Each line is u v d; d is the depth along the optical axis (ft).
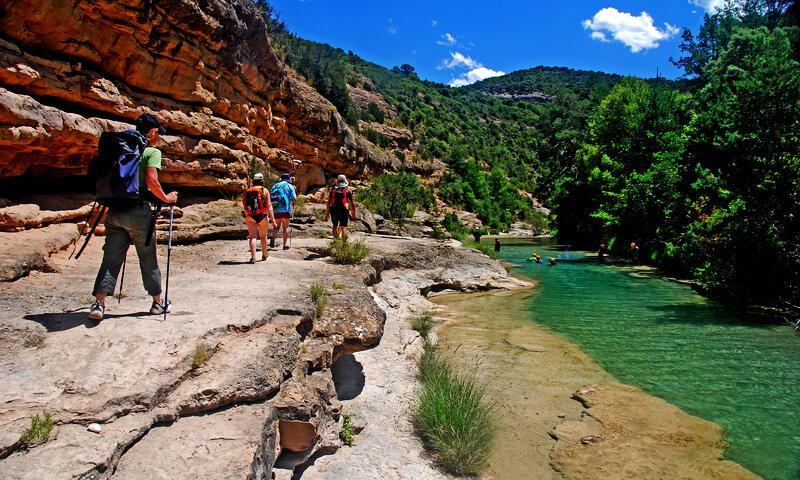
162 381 11.73
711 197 62.49
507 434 18.07
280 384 14.06
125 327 14.11
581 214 125.59
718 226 50.96
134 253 29.73
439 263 50.98
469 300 44.78
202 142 43.06
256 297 19.40
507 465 15.99
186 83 40.91
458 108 417.28
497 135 388.37
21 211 25.30
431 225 90.74
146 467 9.62
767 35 87.10
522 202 249.75
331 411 16.43
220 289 21.02
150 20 34.76
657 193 82.99
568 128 175.11
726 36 121.60
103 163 14.25
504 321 35.96
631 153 106.63
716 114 55.57
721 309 40.70
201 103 43.42
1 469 8.51
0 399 10.28
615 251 92.32
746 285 43.93
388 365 23.41
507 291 49.96
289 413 13.55
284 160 66.18
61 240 25.57
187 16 38.06
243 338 15.03
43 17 27.68
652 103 104.88
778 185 43.98
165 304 15.58
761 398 21.25
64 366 11.83
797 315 37.52
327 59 165.27
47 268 21.95
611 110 116.98
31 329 13.25
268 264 30.14
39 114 25.45
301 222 51.16
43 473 8.52
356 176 110.32
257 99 56.29
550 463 16.15
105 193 14.10
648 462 16.10
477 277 52.29
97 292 14.33
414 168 204.13
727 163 50.93
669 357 27.12
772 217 44.42
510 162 321.52
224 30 44.16
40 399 10.50
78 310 15.52
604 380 23.52
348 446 15.90
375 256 40.16
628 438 17.71
